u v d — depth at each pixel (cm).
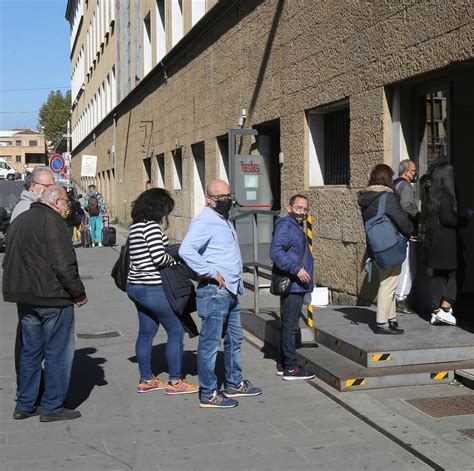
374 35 842
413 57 761
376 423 512
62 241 518
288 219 618
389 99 831
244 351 769
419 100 826
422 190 761
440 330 695
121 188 3266
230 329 587
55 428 523
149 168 2595
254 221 862
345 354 657
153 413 557
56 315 528
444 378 608
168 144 2077
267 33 1191
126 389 629
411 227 652
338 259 951
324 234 991
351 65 902
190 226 554
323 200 992
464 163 804
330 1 954
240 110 1347
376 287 855
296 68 1072
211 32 1539
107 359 752
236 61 1368
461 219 718
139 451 471
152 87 2325
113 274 620
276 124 1230
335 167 1039
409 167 725
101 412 561
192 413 554
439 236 688
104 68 3900
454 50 689
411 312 783
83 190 5303
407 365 620
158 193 589
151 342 619
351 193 912
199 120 1678
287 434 498
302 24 1046
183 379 626
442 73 743
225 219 568
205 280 562
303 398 585
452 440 475
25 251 516
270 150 1298
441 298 716
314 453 460
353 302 914
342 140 1020
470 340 652
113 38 3472
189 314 605
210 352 564
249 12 1280
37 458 461
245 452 465
